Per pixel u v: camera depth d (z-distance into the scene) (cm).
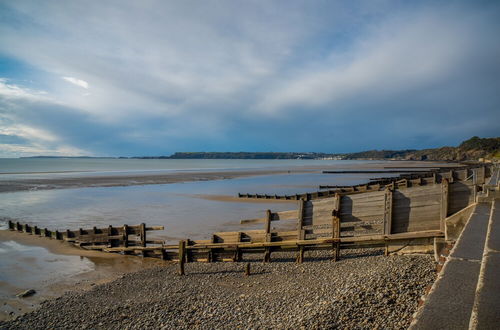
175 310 1038
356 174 9825
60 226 2475
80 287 1358
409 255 1245
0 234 2264
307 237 1539
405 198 1345
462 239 666
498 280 401
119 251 1895
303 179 7644
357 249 1540
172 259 1783
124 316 1027
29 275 1509
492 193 1072
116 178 7312
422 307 385
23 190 4784
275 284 1227
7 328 1000
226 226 2422
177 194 4438
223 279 1362
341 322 724
